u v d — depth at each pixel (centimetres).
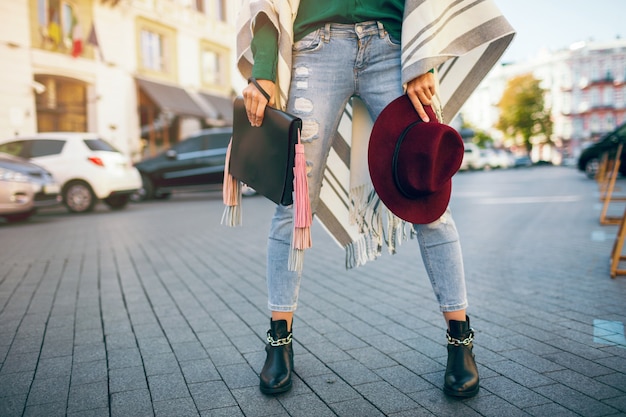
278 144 166
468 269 378
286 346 184
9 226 730
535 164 4512
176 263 432
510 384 180
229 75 2272
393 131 167
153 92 1781
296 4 177
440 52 161
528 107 5050
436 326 249
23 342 238
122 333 249
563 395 170
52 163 942
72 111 1603
